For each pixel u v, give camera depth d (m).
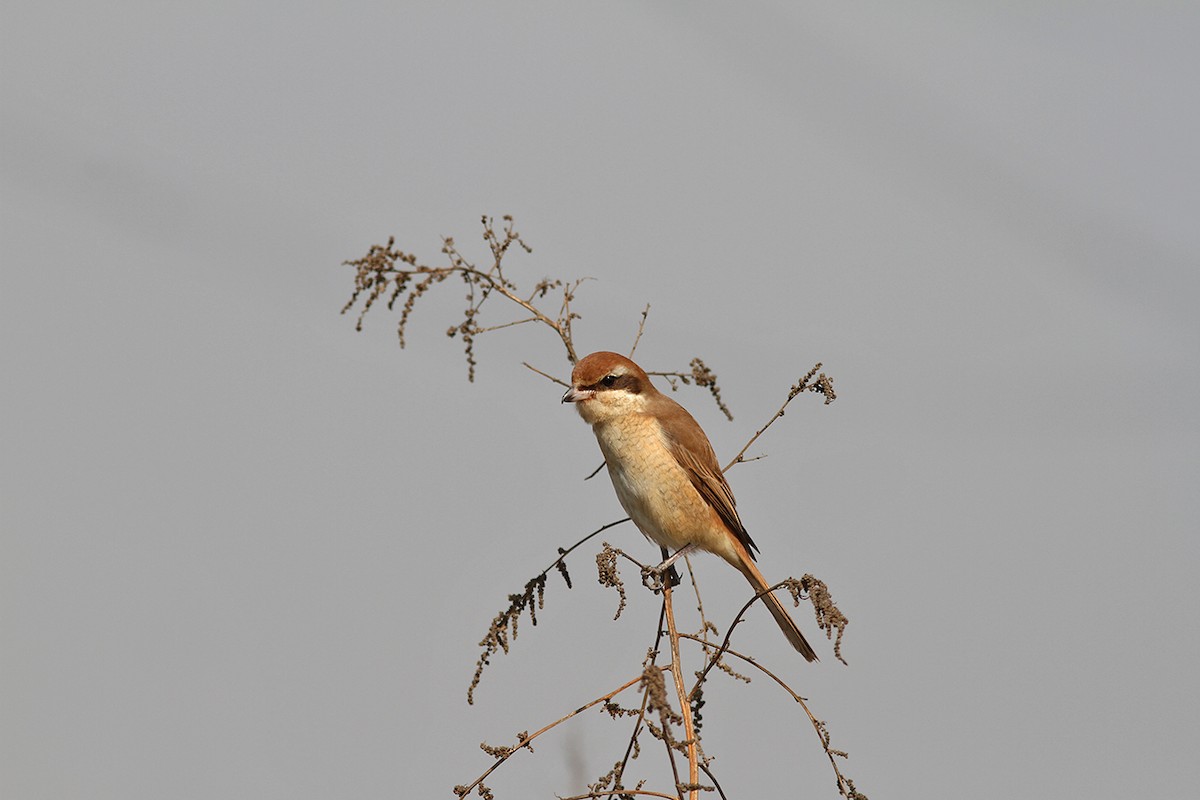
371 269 7.62
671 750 6.79
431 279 7.69
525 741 7.16
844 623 6.95
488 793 7.11
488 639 7.65
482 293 8.03
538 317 8.13
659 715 6.38
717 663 7.50
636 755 7.39
